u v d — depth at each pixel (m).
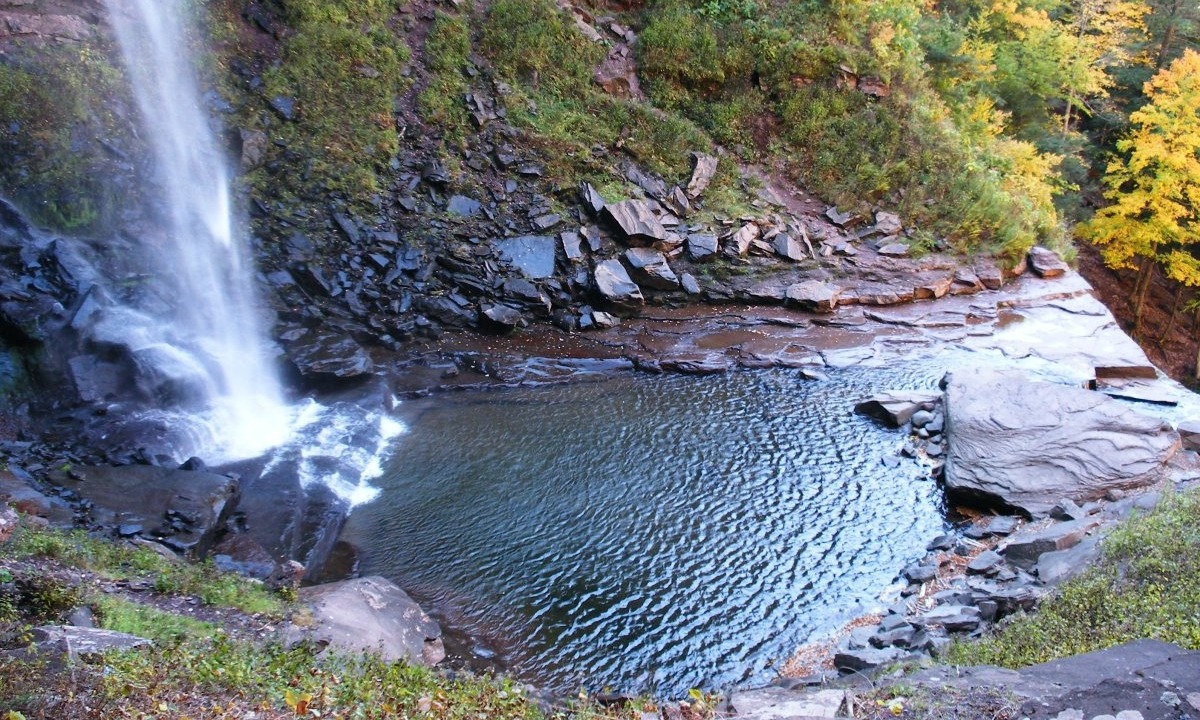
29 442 9.59
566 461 11.16
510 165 16.61
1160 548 7.00
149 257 12.85
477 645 7.71
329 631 6.76
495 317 14.62
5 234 11.29
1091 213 24.80
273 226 14.53
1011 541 8.88
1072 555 7.93
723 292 16.31
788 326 15.72
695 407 12.85
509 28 18.20
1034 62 23.70
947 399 12.11
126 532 7.96
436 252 15.28
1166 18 24.95
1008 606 7.39
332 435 11.40
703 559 9.07
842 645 7.36
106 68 13.84
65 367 10.48
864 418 12.46
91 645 4.97
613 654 7.63
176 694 4.62
